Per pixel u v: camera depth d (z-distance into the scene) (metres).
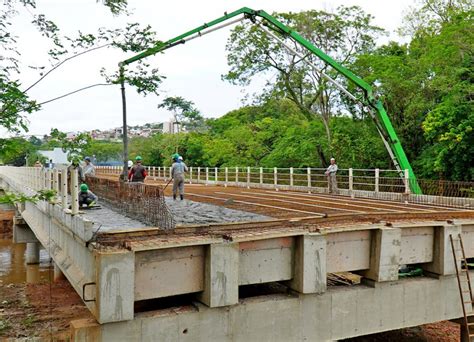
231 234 8.70
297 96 42.66
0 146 7.13
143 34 8.31
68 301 16.44
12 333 13.24
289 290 9.47
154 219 9.84
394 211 14.85
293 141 40.09
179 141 59.00
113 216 11.80
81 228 8.76
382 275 10.01
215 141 49.69
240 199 19.64
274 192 25.41
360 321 9.87
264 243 9.00
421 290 10.66
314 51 26.84
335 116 36.28
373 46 37.12
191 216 12.76
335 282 10.95
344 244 9.95
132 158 67.69
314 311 9.31
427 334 13.50
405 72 28.28
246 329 8.59
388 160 30.97
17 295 17.47
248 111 54.09
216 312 8.30
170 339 7.89
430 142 28.77
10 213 38.88
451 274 10.92
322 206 16.67
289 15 37.28
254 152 44.66
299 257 9.16
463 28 22.70
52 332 13.27
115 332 7.45
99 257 7.27
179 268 8.16
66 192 11.27
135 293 7.78
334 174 24.64
